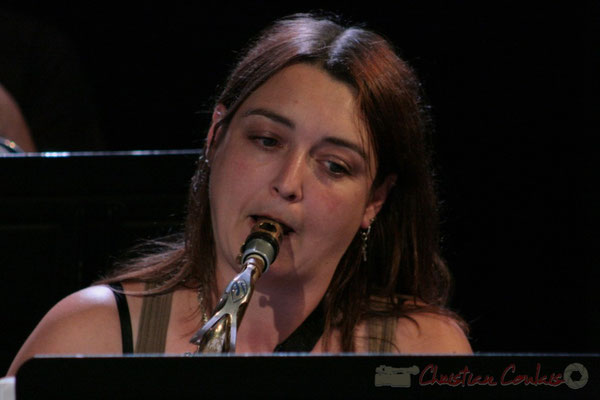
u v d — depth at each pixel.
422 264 6.62
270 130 5.68
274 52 5.88
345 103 5.72
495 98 13.90
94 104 13.59
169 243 7.39
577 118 13.84
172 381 3.71
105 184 8.09
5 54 12.98
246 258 5.33
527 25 13.68
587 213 13.94
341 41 5.95
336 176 5.75
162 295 6.11
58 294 8.09
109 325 5.88
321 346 6.21
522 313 14.26
